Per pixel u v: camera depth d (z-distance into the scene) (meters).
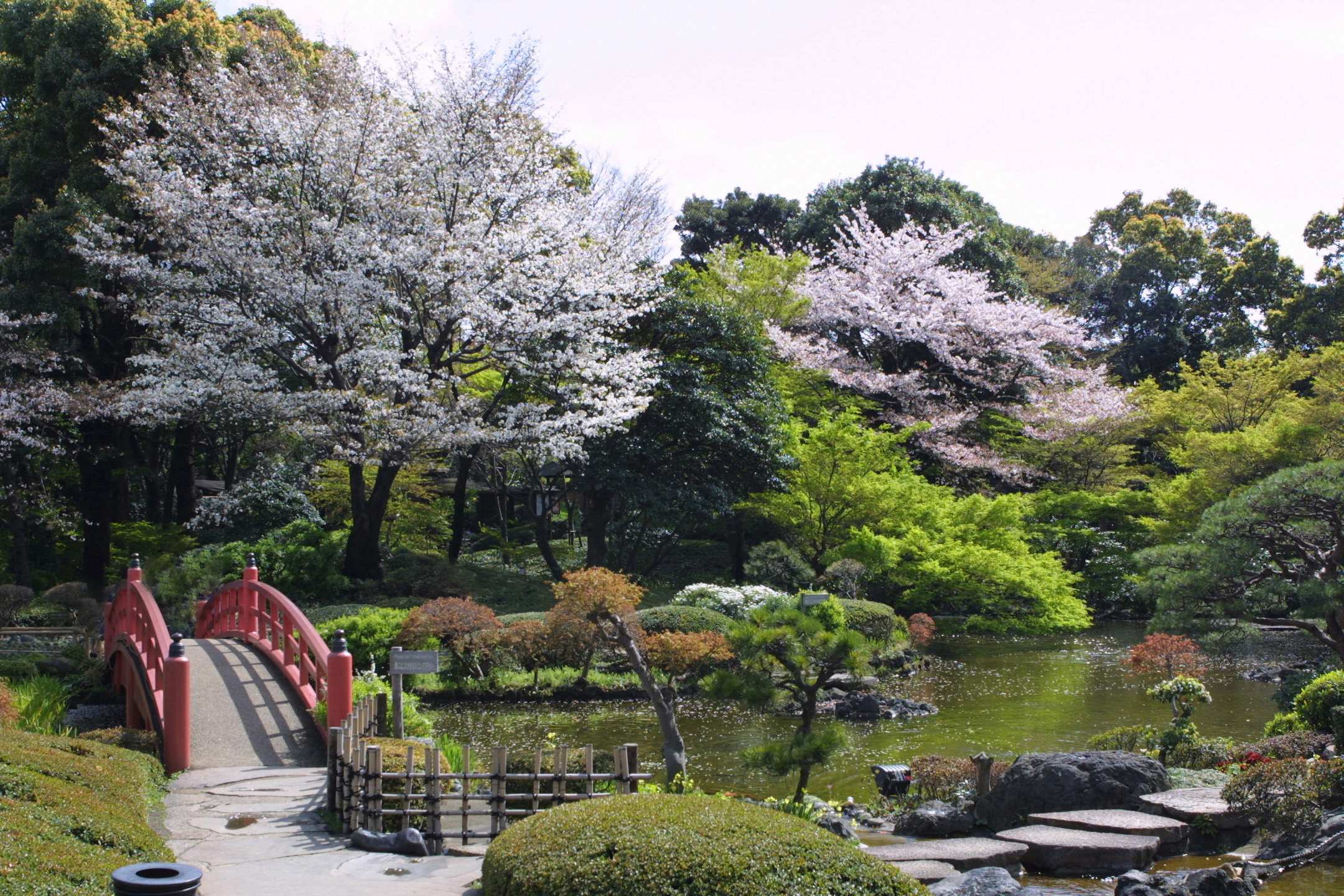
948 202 41.34
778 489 28.30
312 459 26.55
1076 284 53.78
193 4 25.67
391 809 7.67
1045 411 35.25
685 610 21.06
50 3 24.70
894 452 29.53
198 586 22.05
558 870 5.00
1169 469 41.22
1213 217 58.16
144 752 10.23
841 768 13.94
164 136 23.73
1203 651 21.95
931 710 18.05
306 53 28.53
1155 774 10.55
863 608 22.53
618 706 18.52
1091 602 33.62
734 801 5.91
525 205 23.69
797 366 33.78
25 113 25.34
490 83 23.02
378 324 23.31
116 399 22.28
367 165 22.42
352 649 19.28
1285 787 9.55
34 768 7.34
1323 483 16.34
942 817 10.38
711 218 50.12
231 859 7.05
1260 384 34.38
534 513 28.56
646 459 26.84
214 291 21.88
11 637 18.95
